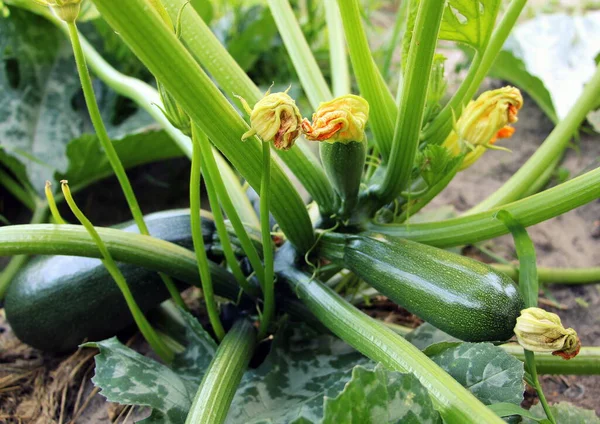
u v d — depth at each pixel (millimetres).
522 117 929
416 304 415
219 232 455
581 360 484
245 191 673
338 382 430
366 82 467
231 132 366
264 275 472
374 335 400
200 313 615
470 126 481
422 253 426
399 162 461
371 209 500
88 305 528
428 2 371
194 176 398
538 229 761
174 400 429
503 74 887
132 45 312
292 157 479
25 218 785
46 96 790
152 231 548
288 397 465
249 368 496
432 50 393
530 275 412
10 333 613
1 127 744
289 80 922
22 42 788
